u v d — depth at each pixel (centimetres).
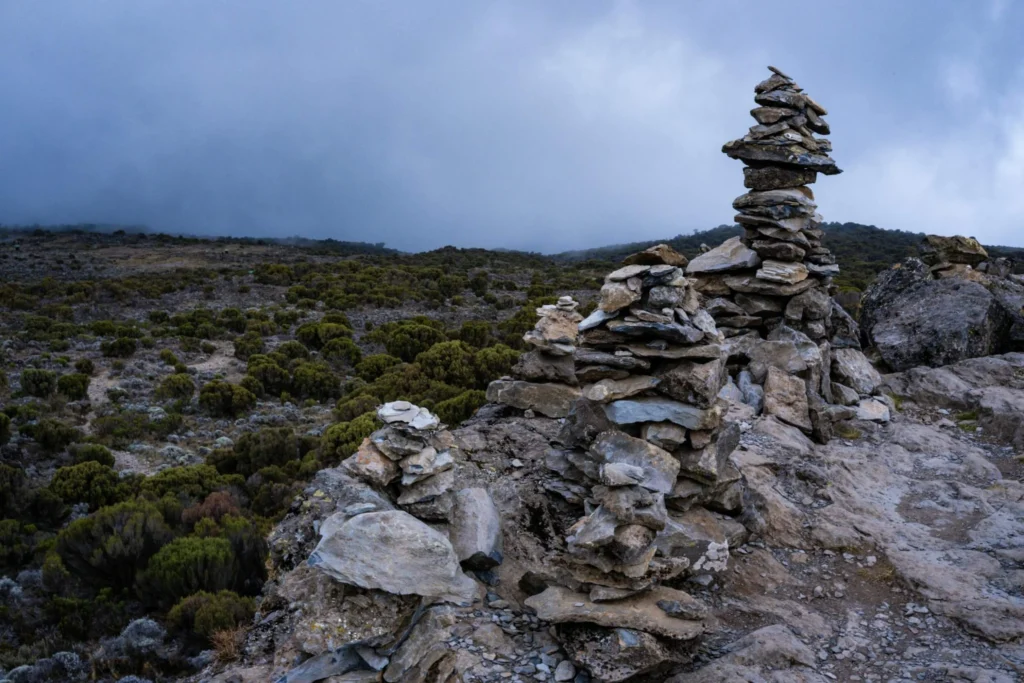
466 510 535
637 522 449
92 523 1075
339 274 4822
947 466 745
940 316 1068
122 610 960
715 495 585
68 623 912
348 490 534
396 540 443
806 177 864
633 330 534
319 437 1675
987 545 589
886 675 447
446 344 2219
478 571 533
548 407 735
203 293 4181
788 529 610
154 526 1066
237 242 8444
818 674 441
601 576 455
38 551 1144
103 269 5384
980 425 873
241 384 2197
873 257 5153
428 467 510
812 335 872
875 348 1138
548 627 486
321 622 436
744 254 893
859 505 646
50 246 7088
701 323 543
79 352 2623
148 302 3812
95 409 1967
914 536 603
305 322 3331
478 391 1578
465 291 4434
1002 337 1098
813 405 813
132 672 774
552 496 579
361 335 3055
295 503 561
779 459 712
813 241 891
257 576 1009
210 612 795
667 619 440
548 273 5516
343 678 429
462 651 462
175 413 1953
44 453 1605
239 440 1616
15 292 3800
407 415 517
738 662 448
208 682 451
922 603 527
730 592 542
